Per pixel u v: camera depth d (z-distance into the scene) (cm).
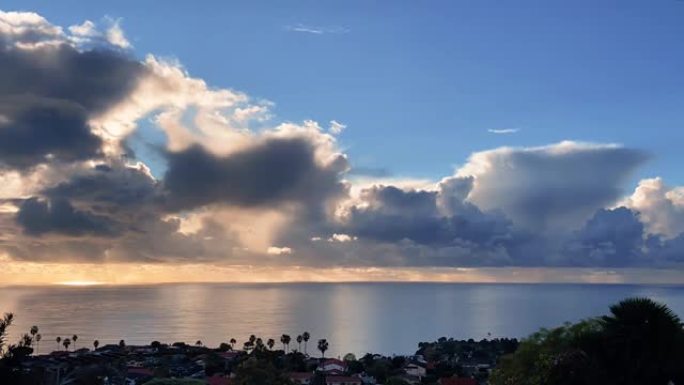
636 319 2706
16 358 2067
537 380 2822
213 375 15362
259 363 9750
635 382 2658
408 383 15175
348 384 15750
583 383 2656
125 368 14638
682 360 2634
